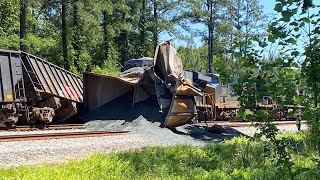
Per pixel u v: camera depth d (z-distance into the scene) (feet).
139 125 60.64
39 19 161.89
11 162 33.55
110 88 71.46
